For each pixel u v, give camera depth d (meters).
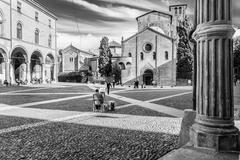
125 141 5.80
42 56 46.09
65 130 7.13
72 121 8.67
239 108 9.43
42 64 46.50
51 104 14.22
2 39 34.38
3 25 34.84
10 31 36.19
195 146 3.51
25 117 9.62
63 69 78.88
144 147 5.27
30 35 41.75
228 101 3.36
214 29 3.30
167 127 7.46
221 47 3.32
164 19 56.72
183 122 4.28
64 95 20.84
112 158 4.55
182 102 14.87
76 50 78.50
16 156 4.71
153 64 49.22
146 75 49.91
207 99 3.43
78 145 5.48
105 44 58.22
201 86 3.53
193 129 3.65
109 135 6.45
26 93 22.73
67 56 79.06
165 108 12.12
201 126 3.50
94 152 4.94
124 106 13.04
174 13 61.44
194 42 4.34
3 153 4.91
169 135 6.39
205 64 3.45
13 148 5.27
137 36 50.62
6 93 22.53
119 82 52.06
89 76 66.31
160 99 16.97
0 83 35.38
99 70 58.03
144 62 49.94
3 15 34.75
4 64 35.72
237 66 12.44
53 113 10.70
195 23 4.04
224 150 3.27
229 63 3.38
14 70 40.28
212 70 3.38
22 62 41.78
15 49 38.31
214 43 3.35
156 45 49.03
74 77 69.62
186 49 49.16
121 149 5.13
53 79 51.88
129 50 51.19
